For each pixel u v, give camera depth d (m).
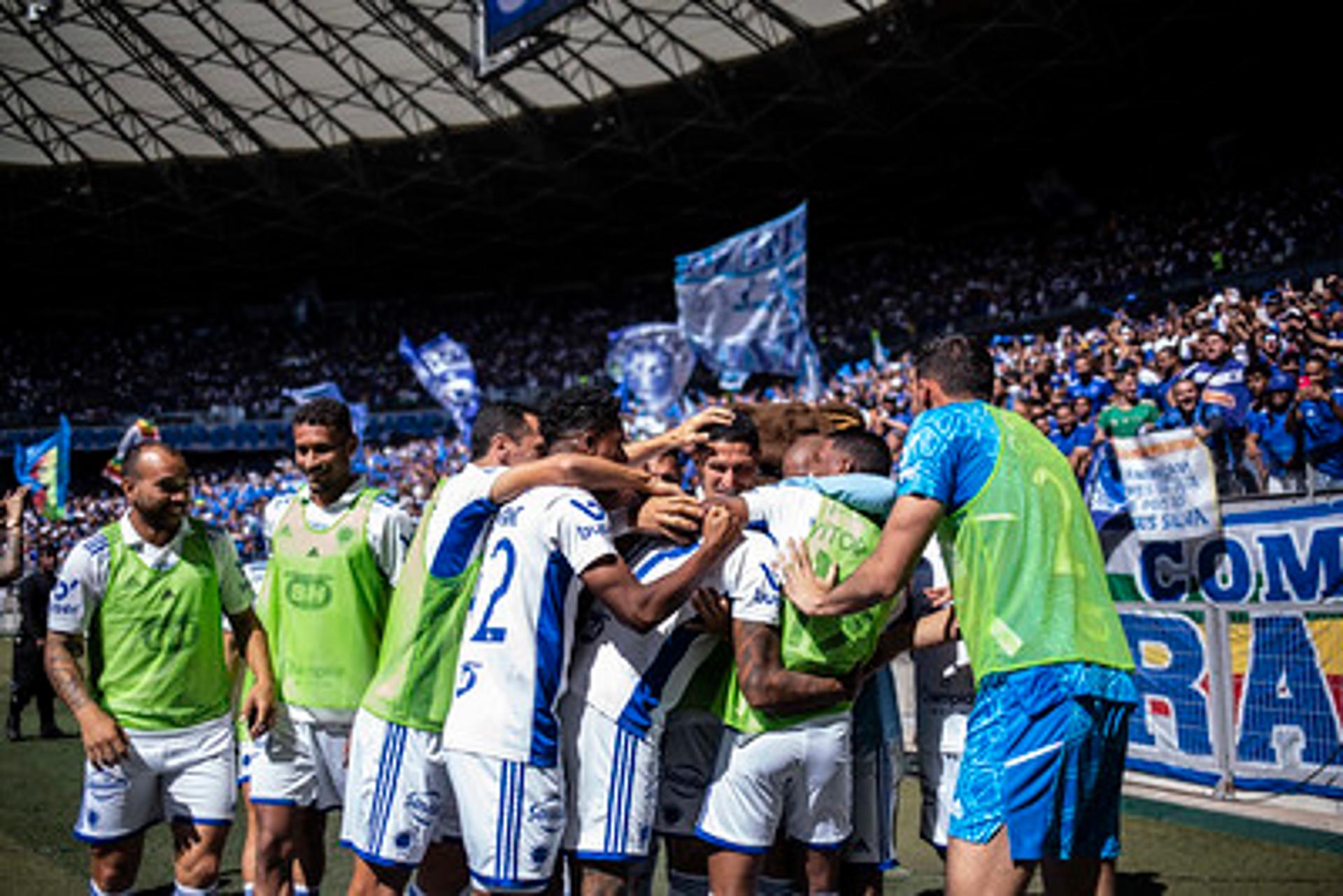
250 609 4.12
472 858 3.06
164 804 4.03
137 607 3.93
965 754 2.94
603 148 33.50
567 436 3.24
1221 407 8.38
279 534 4.19
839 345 35.12
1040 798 2.77
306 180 36.41
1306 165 29.91
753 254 12.09
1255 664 5.94
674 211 38.69
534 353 41.72
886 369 17.27
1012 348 17.33
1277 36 25.86
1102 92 29.14
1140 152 32.31
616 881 3.09
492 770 3.01
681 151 34.00
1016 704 2.83
